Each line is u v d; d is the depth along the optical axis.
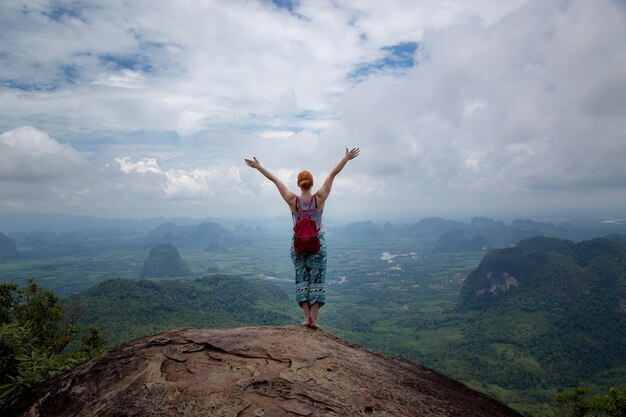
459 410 2.56
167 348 2.73
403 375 2.96
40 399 2.48
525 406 65.31
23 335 4.10
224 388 2.22
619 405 11.48
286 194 4.15
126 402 2.17
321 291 3.97
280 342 3.01
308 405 2.11
